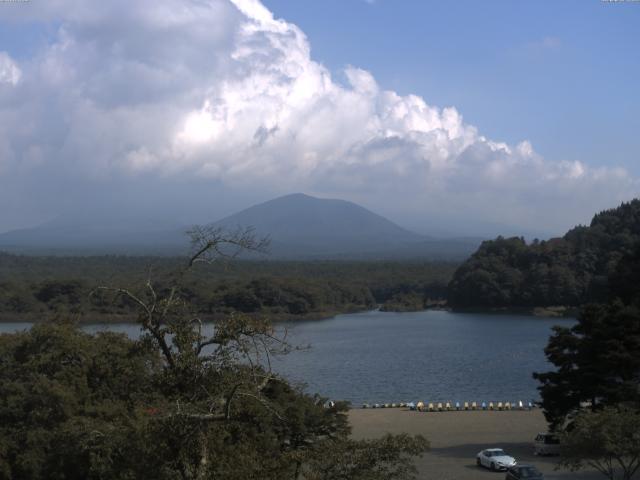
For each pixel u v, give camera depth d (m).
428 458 43.56
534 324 151.25
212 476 15.88
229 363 16.88
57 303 123.12
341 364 99.81
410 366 97.56
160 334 16.95
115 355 30.34
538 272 179.25
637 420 26.95
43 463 25.73
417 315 183.50
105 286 17.45
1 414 28.30
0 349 32.53
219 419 15.76
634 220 187.88
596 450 27.61
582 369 43.34
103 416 27.06
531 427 56.00
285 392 28.31
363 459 16.08
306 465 18.83
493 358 103.75
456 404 68.06
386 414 64.12
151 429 15.63
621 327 42.84
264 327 16.81
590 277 170.88
